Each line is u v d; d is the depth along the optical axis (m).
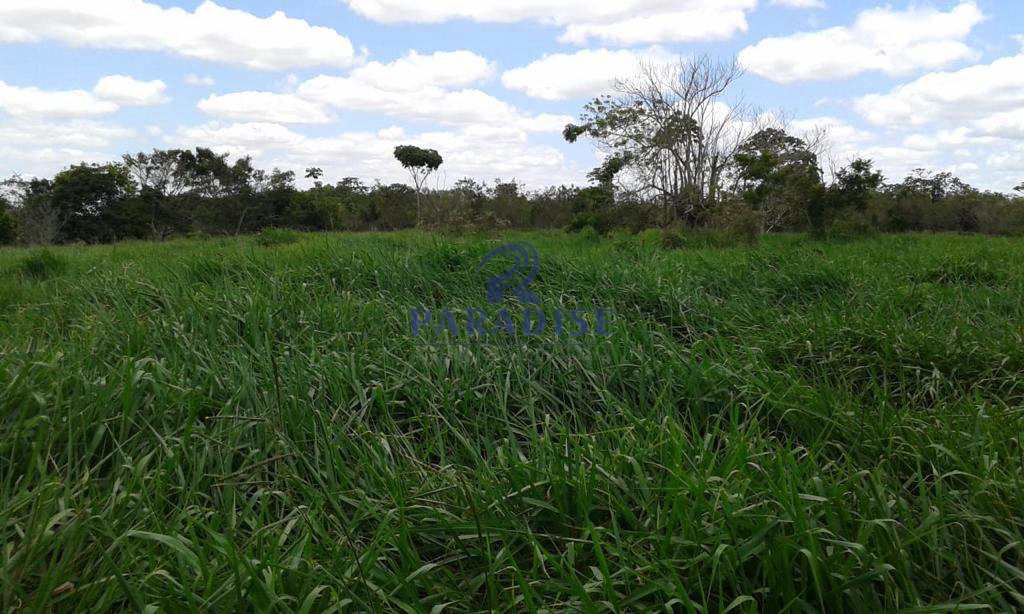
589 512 2.63
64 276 7.21
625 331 4.59
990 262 8.73
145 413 3.29
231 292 5.26
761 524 2.40
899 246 12.17
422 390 3.74
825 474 3.05
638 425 3.34
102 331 4.27
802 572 2.22
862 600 2.17
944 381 4.22
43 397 3.08
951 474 2.80
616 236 15.46
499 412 3.66
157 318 4.59
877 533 2.40
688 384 3.90
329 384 3.74
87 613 2.04
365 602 2.21
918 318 5.68
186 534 2.53
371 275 6.40
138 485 2.69
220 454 3.03
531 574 2.38
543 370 4.20
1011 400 4.06
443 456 3.14
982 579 2.37
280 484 2.98
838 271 7.43
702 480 2.57
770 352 4.80
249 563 2.15
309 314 5.03
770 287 7.11
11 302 5.93
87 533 2.32
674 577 2.13
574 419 3.81
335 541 2.52
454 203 22.72
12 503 2.39
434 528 2.56
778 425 3.60
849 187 17.16
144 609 1.96
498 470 2.93
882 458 3.09
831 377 4.46
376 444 3.17
